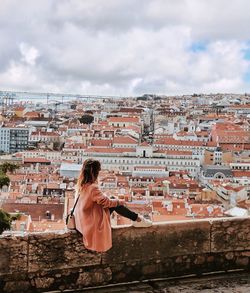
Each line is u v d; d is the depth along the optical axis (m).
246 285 7.77
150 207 48.53
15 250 7.23
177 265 7.95
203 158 104.62
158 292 7.51
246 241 8.25
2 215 18.97
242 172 90.06
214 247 8.11
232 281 7.89
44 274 7.37
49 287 7.40
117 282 7.69
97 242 7.27
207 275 8.05
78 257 7.47
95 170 7.38
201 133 129.88
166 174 87.00
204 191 67.56
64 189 64.62
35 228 34.84
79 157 97.75
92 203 7.30
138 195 61.81
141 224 7.68
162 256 7.86
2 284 7.21
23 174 73.69
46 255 7.35
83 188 7.33
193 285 7.73
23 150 106.88
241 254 8.24
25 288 7.31
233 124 140.88
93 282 7.57
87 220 7.29
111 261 7.62
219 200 64.69
